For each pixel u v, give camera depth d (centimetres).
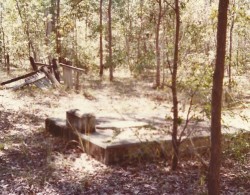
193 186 982
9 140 1396
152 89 2988
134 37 4859
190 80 1037
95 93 2630
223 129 1337
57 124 1461
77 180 1026
